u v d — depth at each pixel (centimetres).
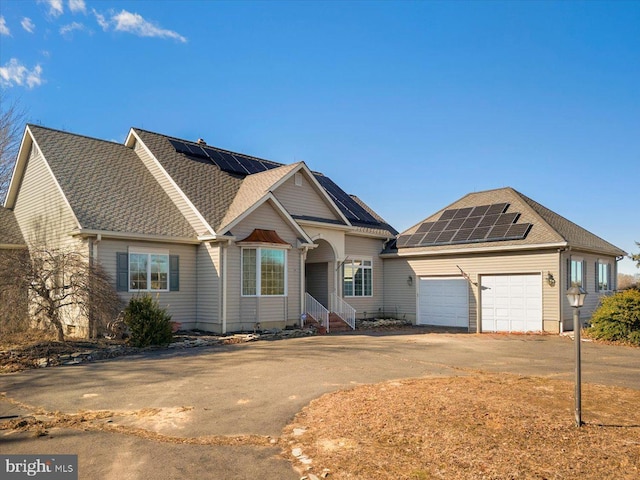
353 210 2656
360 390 907
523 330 2056
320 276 2369
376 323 2298
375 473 543
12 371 1122
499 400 809
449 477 529
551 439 626
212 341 1584
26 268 1433
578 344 695
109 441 654
